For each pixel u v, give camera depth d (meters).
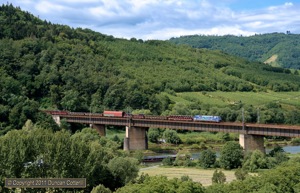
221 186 97.06
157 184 83.56
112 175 126.31
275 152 188.00
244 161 171.62
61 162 113.19
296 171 105.88
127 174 127.75
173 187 83.19
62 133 123.94
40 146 114.94
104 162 133.12
